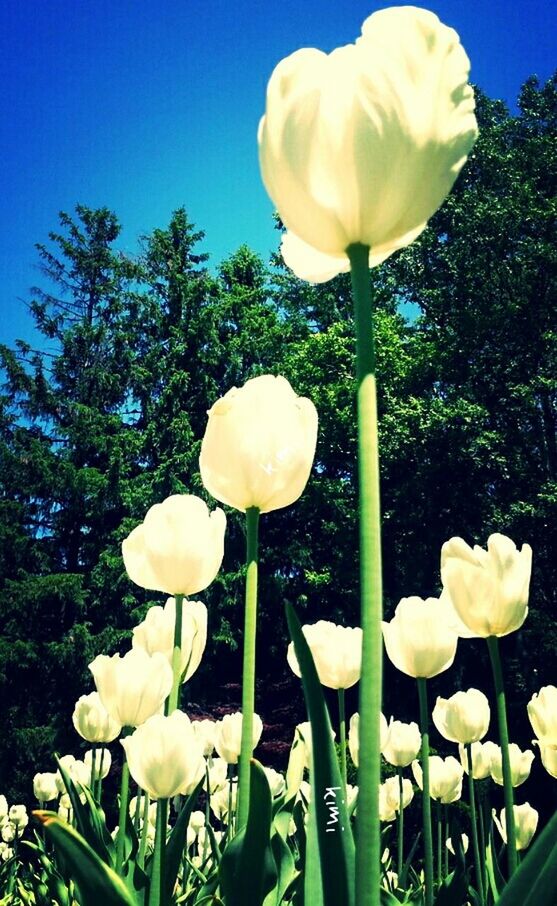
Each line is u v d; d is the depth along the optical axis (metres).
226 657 20.58
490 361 18.41
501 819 2.98
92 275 27.12
